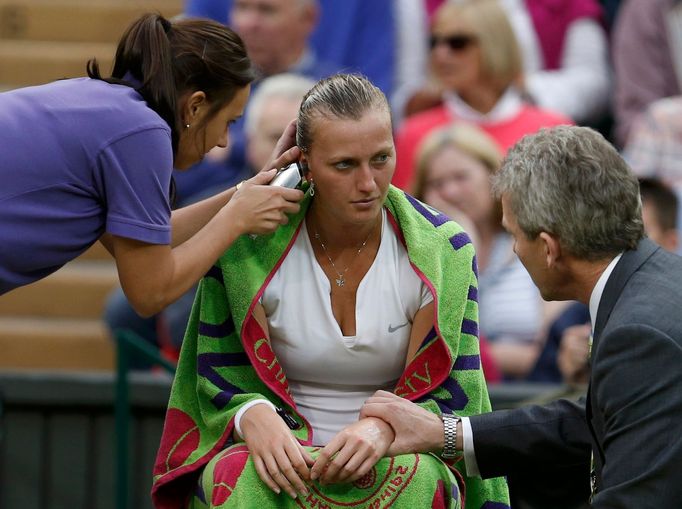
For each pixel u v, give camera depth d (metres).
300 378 11.51
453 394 11.46
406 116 21.91
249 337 11.27
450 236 11.48
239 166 21.19
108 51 26.47
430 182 19.23
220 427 11.33
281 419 11.07
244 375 11.51
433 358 11.32
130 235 10.77
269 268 11.29
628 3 23.73
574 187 10.50
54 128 10.91
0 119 10.91
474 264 11.55
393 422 11.02
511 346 19.09
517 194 10.71
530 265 10.93
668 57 23.34
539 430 11.48
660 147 21.81
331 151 10.59
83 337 23.22
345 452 10.70
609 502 10.06
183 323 19.23
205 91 11.14
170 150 10.95
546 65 24.30
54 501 18.89
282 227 11.38
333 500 10.95
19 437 18.88
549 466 11.60
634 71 23.48
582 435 11.53
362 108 10.57
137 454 18.52
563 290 10.97
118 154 10.82
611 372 10.18
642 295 10.32
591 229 10.49
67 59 26.17
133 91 11.09
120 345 17.56
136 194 10.80
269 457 10.80
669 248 18.11
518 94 21.67
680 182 21.58
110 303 20.38
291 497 10.91
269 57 22.22
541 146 10.74
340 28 23.45
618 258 10.62
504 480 12.16
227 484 10.92
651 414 9.98
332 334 11.27
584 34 24.25
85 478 18.86
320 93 10.73
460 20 21.16
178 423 11.70
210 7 23.52
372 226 11.38
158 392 18.42
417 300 11.36
